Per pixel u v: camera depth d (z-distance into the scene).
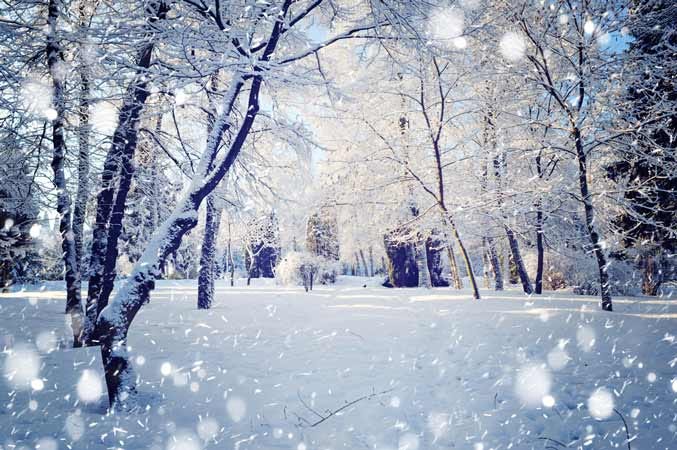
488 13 10.23
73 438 3.48
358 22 7.38
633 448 3.46
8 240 9.83
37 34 6.45
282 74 6.14
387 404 4.44
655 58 9.95
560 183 11.70
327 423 3.99
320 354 6.41
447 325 8.37
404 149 15.89
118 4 7.12
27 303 12.87
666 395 4.41
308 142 8.48
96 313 7.23
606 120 11.07
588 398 4.41
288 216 11.20
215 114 8.94
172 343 7.17
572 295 14.20
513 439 3.68
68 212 7.79
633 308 9.77
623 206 10.98
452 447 3.54
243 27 6.35
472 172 15.49
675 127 11.57
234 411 4.23
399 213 18.09
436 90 14.38
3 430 3.59
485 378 5.15
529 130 13.10
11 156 7.55
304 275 21.41
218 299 15.35
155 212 10.34
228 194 10.52
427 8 6.98
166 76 6.12
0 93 6.30
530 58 11.05
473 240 20.53
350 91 8.95
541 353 6.03
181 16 6.13
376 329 8.23
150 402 4.41
